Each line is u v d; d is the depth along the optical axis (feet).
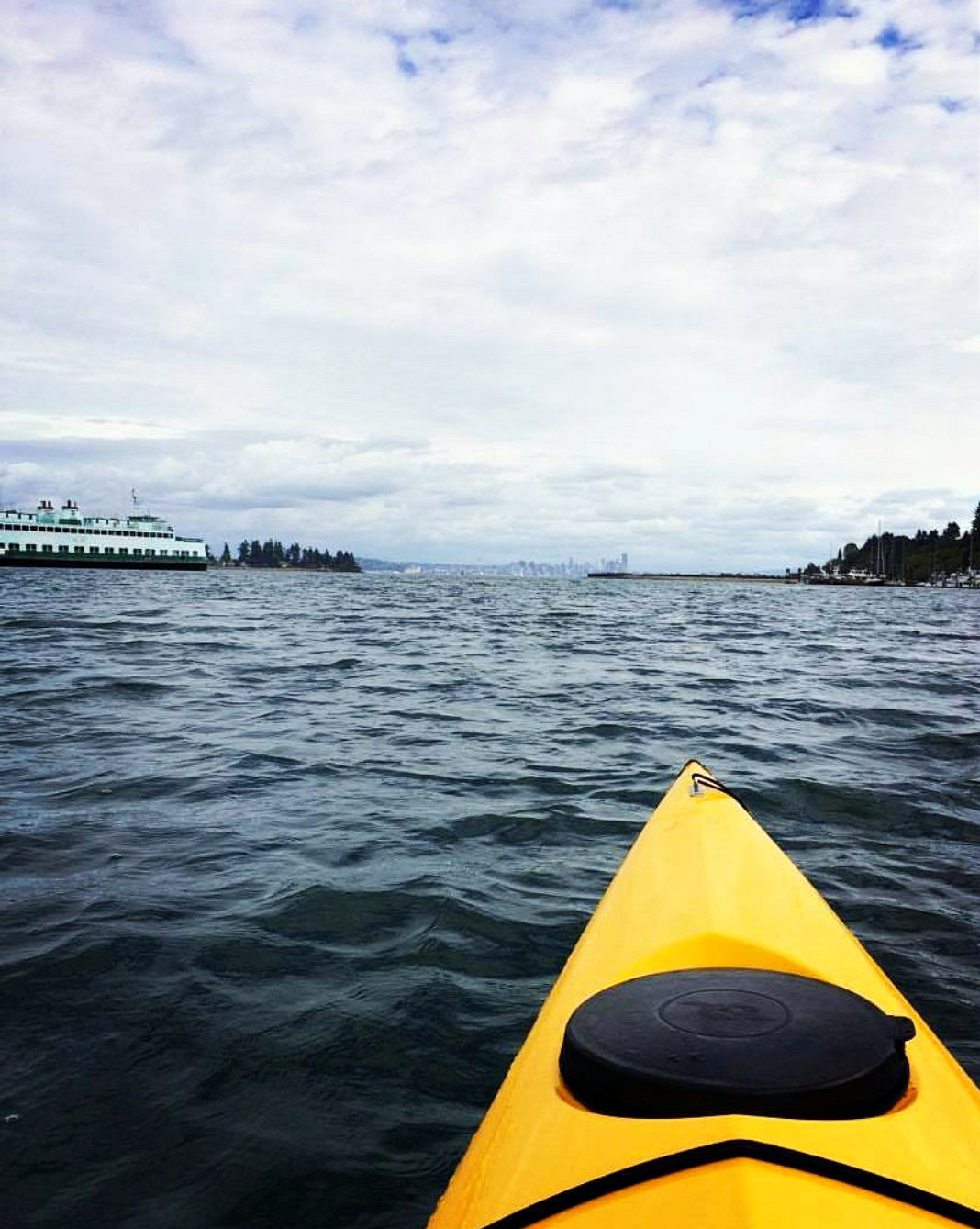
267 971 12.92
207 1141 9.25
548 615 115.34
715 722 33.27
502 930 14.44
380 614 108.68
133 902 15.29
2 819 19.92
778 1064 5.39
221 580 296.51
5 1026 11.35
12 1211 8.29
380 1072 10.51
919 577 588.09
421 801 21.90
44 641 60.80
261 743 28.30
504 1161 5.81
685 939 8.55
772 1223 4.39
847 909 15.37
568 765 25.89
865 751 28.14
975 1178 5.11
